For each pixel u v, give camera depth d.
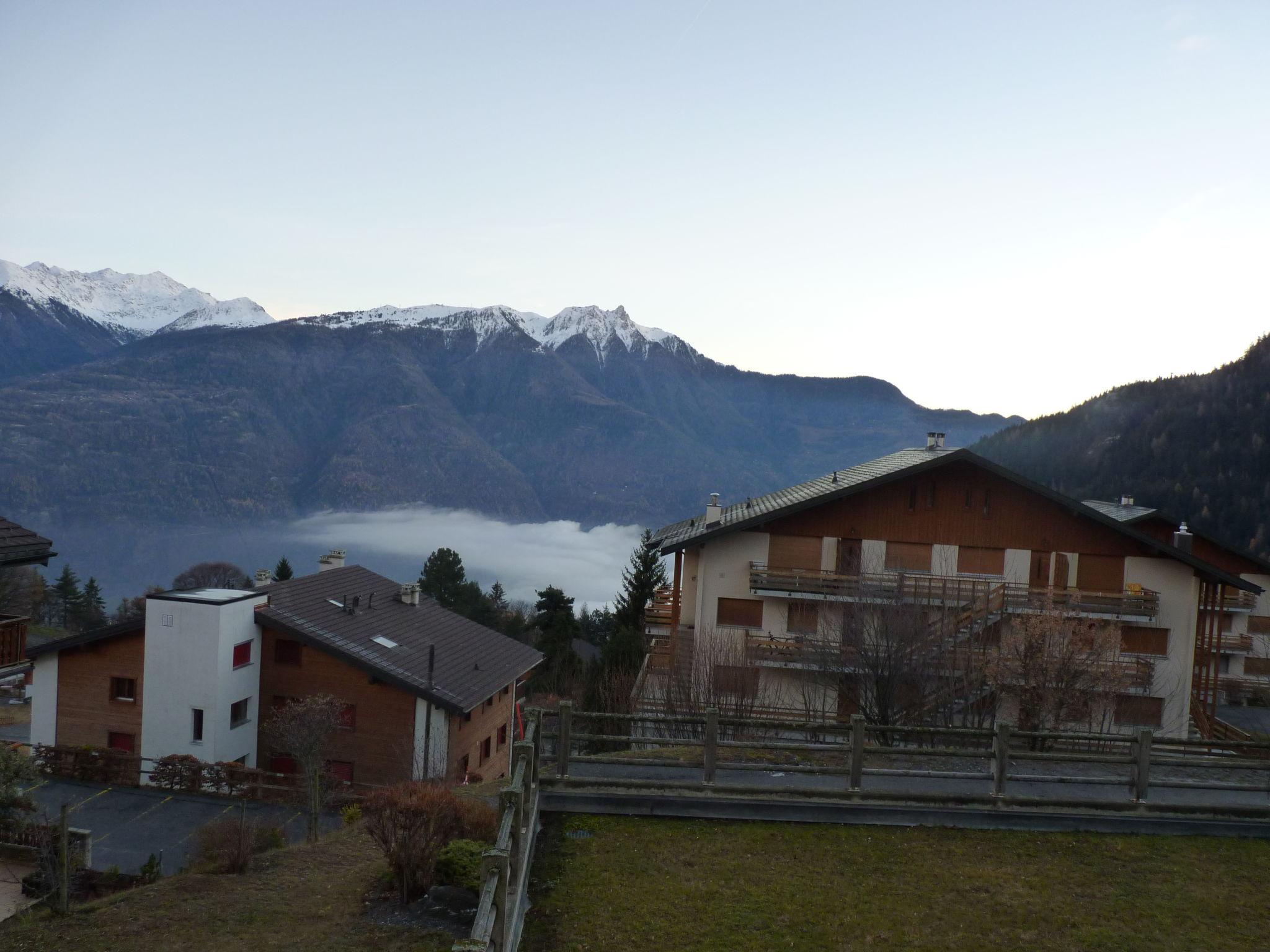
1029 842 12.30
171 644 30.92
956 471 31.66
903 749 13.03
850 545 31.92
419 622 39.47
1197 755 21.25
